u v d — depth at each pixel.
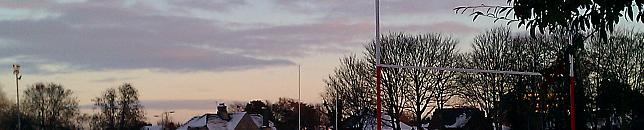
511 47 61.44
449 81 61.19
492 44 61.78
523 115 62.00
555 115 60.06
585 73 58.38
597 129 62.94
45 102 112.94
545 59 58.22
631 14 8.20
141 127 121.00
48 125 112.38
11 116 102.00
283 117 120.44
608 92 61.06
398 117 60.62
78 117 116.19
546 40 58.38
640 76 61.41
